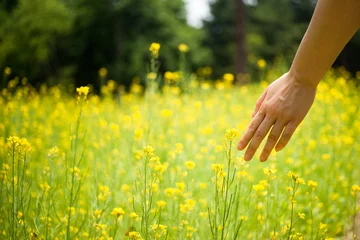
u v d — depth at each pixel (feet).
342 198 10.52
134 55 79.77
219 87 22.68
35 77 79.66
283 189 10.56
